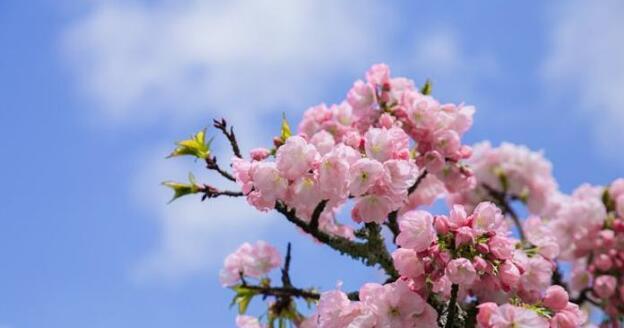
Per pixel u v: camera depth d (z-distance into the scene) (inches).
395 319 176.7
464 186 235.8
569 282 309.6
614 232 295.7
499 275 173.6
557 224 310.0
